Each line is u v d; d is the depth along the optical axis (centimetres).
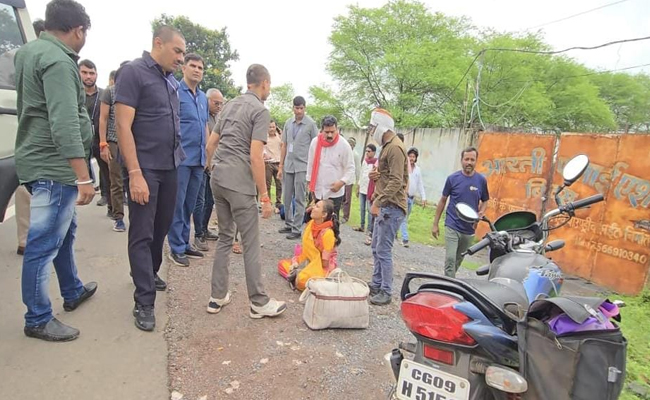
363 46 2780
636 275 604
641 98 2623
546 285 240
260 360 299
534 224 302
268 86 352
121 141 300
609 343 157
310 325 355
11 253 439
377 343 347
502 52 2383
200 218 537
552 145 789
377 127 420
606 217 655
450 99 2520
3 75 379
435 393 181
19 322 307
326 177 581
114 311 340
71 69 265
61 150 262
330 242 437
